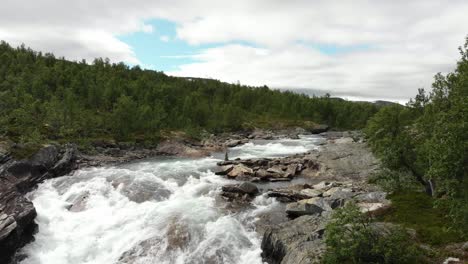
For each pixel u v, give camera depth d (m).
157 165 58.19
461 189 19.05
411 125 36.06
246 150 79.44
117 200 38.75
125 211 35.97
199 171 52.59
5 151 46.06
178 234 30.59
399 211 28.44
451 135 18.45
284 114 154.88
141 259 28.50
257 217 34.16
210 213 34.34
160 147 79.94
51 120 76.00
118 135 82.94
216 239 29.75
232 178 49.25
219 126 118.62
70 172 51.28
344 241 20.56
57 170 49.44
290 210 34.03
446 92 26.78
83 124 79.62
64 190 42.25
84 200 38.81
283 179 49.50
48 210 36.91
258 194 40.91
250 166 56.66
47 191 42.34
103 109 104.81
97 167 57.25
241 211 35.56
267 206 37.22
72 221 34.69
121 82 128.12
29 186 42.88
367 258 20.50
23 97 87.38
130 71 161.75
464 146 17.88
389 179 35.28
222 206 36.56
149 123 91.25
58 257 29.75
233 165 54.03
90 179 44.81
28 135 62.25
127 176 45.47
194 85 172.88
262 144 90.94
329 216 28.56
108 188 41.69
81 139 71.38
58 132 73.25
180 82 170.38
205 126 116.50
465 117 18.22
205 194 40.34
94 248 30.58
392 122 36.84
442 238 23.08
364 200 32.56
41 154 49.31
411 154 34.00
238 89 181.00
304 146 85.19
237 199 38.81
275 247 26.23
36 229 32.69
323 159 56.62
